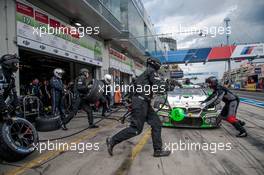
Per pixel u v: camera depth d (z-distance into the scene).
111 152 3.82
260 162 3.56
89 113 6.35
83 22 10.66
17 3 6.40
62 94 6.94
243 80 42.72
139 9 21.02
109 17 11.55
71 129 6.19
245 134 5.20
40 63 10.06
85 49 10.98
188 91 7.77
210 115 5.89
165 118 6.12
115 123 7.16
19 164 3.52
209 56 33.97
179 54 34.78
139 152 4.09
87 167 3.38
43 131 5.83
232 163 3.51
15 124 3.67
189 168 3.32
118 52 16.75
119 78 16.72
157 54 31.11
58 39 8.51
